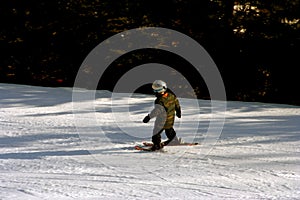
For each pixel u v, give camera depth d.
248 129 22.12
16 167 14.69
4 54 46.03
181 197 11.54
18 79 46.22
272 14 40.38
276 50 40.84
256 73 42.16
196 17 43.31
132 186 12.55
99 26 43.94
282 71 41.22
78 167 14.72
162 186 12.61
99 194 11.66
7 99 29.28
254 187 12.68
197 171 14.37
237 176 13.83
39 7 44.66
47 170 14.32
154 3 43.50
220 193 12.02
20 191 11.80
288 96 41.56
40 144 18.14
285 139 19.83
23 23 45.25
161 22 43.47
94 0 43.06
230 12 42.41
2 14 45.06
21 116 24.22
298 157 16.52
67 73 45.78
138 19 43.47
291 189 12.55
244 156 16.55
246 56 42.03
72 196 11.39
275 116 26.23
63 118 23.84
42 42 45.66
